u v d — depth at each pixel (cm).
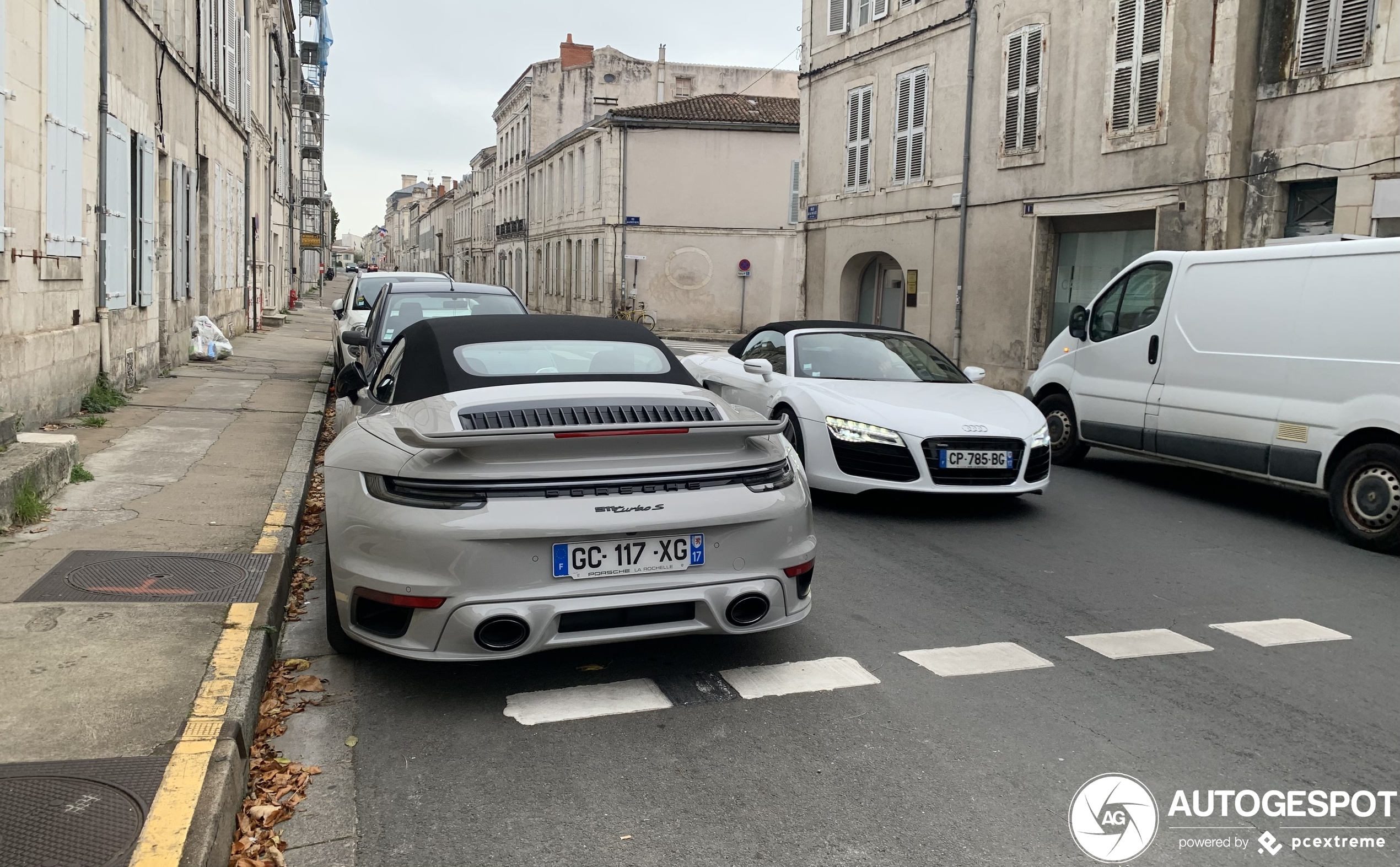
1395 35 1131
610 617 378
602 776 338
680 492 387
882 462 720
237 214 2172
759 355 930
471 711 389
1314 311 726
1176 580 596
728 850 293
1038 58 1633
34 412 838
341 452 425
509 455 369
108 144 1020
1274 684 432
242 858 282
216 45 1783
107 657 380
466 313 1046
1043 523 743
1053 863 290
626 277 3759
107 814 270
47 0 843
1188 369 834
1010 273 1719
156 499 647
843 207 2238
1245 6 1291
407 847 293
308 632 477
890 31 2044
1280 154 1269
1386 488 669
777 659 448
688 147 3731
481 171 7438
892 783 335
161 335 1352
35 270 840
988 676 433
